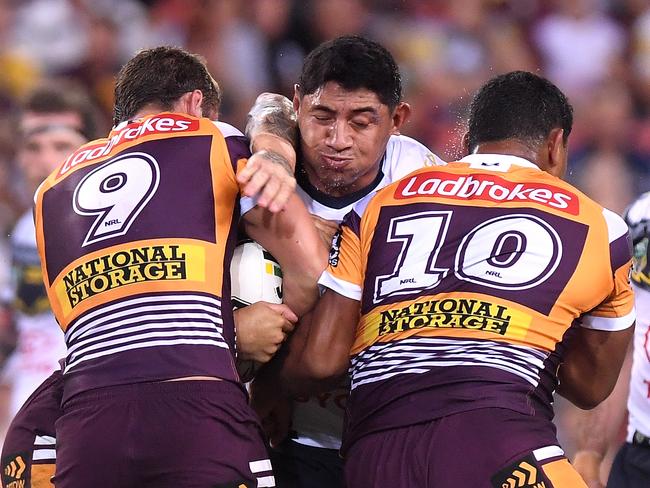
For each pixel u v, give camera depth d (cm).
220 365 1009
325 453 1222
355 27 3027
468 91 3000
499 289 1002
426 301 1010
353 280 1058
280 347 1117
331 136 1083
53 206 1088
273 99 1189
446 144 2912
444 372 984
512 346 992
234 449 994
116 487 980
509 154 1095
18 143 2503
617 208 2945
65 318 1050
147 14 3038
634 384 1300
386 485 973
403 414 984
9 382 1781
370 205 1072
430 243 1028
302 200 1147
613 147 3020
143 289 1015
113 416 984
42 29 2934
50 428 1156
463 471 946
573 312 1020
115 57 2977
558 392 1135
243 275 1104
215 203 1059
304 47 3012
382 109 1088
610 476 1325
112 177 1067
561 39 3162
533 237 1016
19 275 1669
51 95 1692
